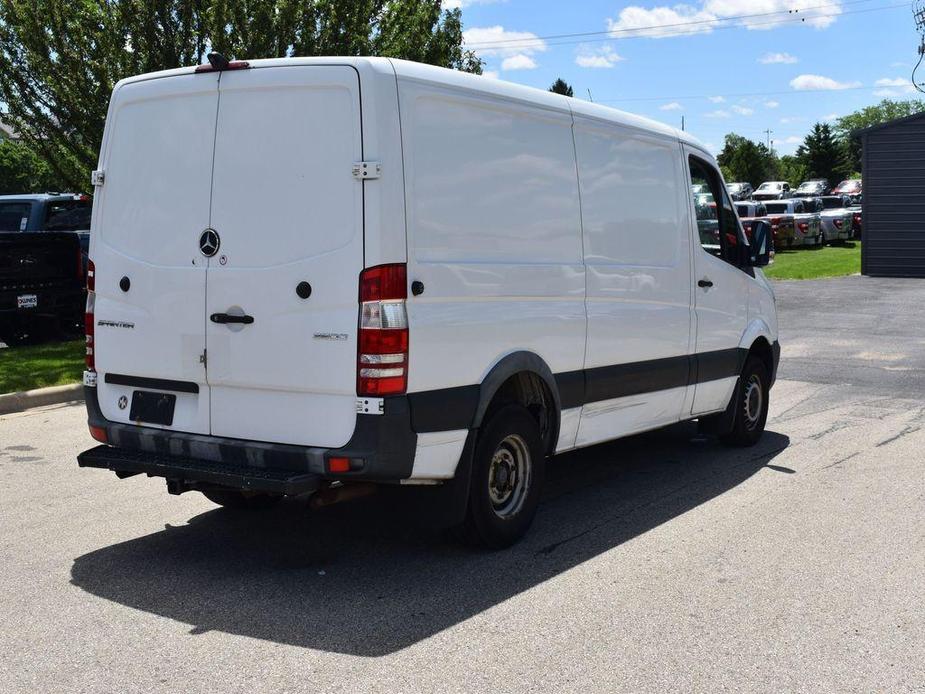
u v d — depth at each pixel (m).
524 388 5.79
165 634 4.34
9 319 13.17
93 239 5.57
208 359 5.11
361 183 4.68
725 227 7.83
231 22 13.39
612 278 6.29
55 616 4.54
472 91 5.18
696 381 7.33
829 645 4.25
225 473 4.84
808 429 8.98
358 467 4.70
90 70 13.21
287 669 3.99
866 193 28.97
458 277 5.02
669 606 4.69
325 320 4.76
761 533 5.84
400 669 3.99
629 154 6.55
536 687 3.84
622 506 6.45
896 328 16.55
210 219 5.09
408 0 15.31
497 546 5.50
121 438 5.39
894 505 6.45
